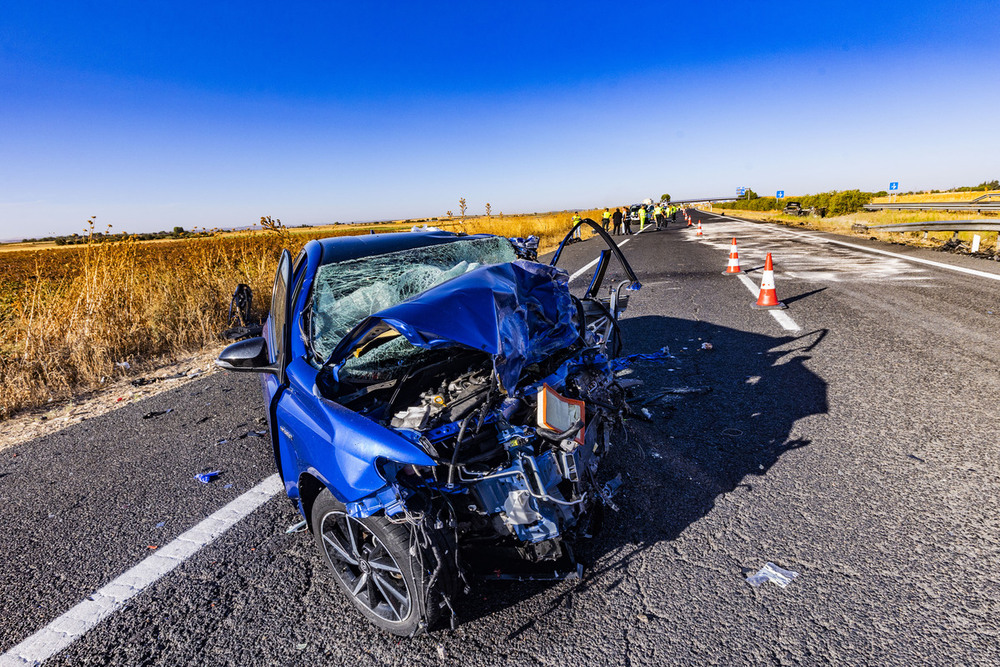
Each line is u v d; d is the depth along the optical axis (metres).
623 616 2.42
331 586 2.80
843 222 24.50
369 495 2.18
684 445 3.88
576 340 3.18
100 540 3.35
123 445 4.70
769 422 4.15
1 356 6.79
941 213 23.53
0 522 3.62
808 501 3.13
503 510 2.34
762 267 12.58
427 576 2.16
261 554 3.10
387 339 2.87
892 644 2.16
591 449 2.87
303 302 3.14
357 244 3.80
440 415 2.44
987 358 5.18
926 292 8.50
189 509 3.62
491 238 4.64
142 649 2.48
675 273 12.56
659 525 3.02
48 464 4.43
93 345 7.07
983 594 2.36
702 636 2.27
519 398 2.55
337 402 2.58
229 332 6.79
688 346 6.37
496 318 2.58
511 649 2.30
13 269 14.59
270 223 10.88
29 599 2.88
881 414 4.14
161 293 9.30
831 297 8.60
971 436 3.70
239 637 2.50
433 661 2.28
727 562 2.69
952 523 2.83
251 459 4.26
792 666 2.10
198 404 5.61
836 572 2.56
